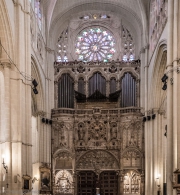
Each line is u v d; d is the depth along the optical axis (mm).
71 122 40344
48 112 40094
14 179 23438
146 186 38000
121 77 41906
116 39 44156
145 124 39062
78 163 40312
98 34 44500
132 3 40500
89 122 40406
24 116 25641
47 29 39719
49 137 39688
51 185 39156
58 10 41594
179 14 24453
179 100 23875
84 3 41688
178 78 24047
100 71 42062
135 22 42281
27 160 26125
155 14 34656
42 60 37688
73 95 41781
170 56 24703
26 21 26766
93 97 40688
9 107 23766
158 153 36281
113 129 40312
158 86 35969
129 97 41531
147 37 39344
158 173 35906
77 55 44344
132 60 41938
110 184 40000
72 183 39594
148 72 39188
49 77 40656
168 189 23938
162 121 36625
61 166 40031
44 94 38625
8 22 22953
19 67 24578
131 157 39750
